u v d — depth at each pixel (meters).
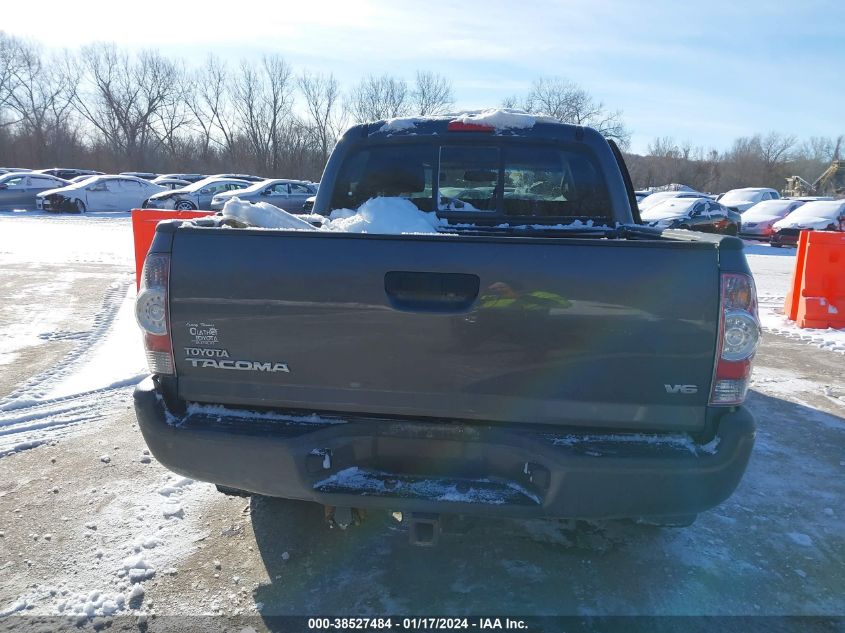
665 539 3.18
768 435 4.59
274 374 2.46
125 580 2.79
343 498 2.36
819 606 2.70
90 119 56.53
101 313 7.80
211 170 56.78
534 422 2.36
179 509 3.40
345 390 2.43
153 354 2.54
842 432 4.66
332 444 2.42
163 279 2.47
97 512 3.35
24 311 7.84
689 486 2.26
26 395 4.98
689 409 2.30
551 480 2.27
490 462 2.39
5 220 21.02
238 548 3.04
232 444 2.41
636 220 4.29
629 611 2.63
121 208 25.17
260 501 3.49
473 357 2.31
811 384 5.80
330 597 2.70
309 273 2.36
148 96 56.69
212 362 2.49
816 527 3.34
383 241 2.32
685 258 2.22
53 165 53.44
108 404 4.89
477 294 2.29
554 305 2.25
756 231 20.50
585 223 3.84
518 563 2.95
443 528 2.70
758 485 3.81
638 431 2.37
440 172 3.93
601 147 3.78
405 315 2.31
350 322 2.36
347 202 4.05
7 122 53.28
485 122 3.82
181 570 2.87
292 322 2.39
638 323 2.24
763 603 2.71
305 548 3.05
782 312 8.96
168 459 2.51
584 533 3.21
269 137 57.38
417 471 2.44
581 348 2.27
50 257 12.55
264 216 2.98
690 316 2.23
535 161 3.86
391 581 2.81
